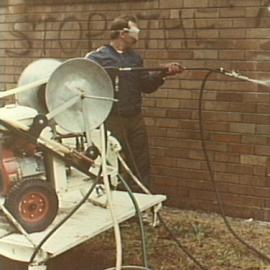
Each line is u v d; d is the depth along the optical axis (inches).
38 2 236.4
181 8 211.8
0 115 136.4
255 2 200.1
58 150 140.0
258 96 203.3
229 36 205.5
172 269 165.9
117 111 194.7
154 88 201.5
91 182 151.3
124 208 155.1
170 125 218.5
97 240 184.2
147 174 207.5
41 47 238.1
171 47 215.2
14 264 156.4
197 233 195.2
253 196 208.2
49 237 130.5
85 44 228.5
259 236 194.2
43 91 150.2
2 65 247.3
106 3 223.1
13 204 132.8
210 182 214.1
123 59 195.2
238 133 207.9
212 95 210.4
